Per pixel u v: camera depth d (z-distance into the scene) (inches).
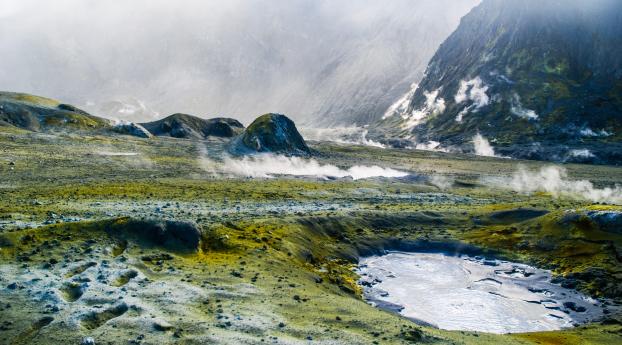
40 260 1504.7
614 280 2144.4
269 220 2511.1
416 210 3361.2
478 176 6683.1
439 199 4239.7
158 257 1705.2
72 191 3112.7
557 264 2445.9
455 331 1390.3
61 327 1110.4
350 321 1280.8
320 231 2645.2
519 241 2775.6
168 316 1206.9
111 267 1525.6
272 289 1512.1
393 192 4589.1
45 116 7578.7
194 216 2421.3
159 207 2694.4
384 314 1424.7
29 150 5012.3
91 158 5049.2
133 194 3233.3
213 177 4729.3
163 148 6565.0
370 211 3147.1
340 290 1882.4
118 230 1827.0
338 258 2401.6
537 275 2343.8
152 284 1424.7
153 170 4830.2
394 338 1180.5
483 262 2561.5
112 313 1216.8
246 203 3248.0
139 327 1128.8
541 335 1561.3
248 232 2214.6
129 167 4854.8
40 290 1290.6
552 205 3587.6
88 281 1391.5
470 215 3294.8
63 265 1489.9
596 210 2768.2
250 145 6894.7
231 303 1339.8
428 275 2313.0
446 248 2768.2
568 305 1937.7
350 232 2792.8
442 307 1894.7
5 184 3309.5
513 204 3718.0
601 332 1617.9
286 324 1212.5
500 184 5876.0
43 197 2778.1
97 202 2711.6
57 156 4899.1
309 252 2252.7
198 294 1374.3
